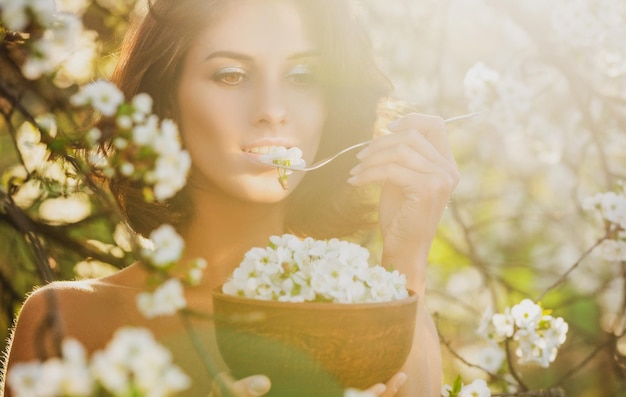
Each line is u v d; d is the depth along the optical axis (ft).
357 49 6.12
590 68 11.51
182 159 4.34
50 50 4.60
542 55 11.75
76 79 8.51
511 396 8.54
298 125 5.71
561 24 10.78
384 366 4.40
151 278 3.86
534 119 13.10
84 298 6.11
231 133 5.59
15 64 6.07
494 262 16.58
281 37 5.61
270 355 4.25
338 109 6.12
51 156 6.49
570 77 11.64
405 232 5.72
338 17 5.91
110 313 6.06
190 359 5.80
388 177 5.70
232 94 5.61
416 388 5.49
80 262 9.55
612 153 14.56
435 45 15.24
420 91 14.55
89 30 9.48
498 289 15.15
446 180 5.71
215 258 6.05
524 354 8.20
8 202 6.64
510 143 16.40
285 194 5.66
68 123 7.20
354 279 4.46
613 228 9.40
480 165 17.70
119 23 9.57
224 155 5.62
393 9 14.98
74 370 3.22
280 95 5.63
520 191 17.65
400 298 4.61
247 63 5.61
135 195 6.20
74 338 5.96
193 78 5.66
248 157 5.59
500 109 11.62
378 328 4.30
